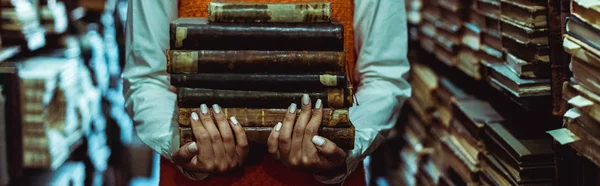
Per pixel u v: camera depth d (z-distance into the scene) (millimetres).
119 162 3350
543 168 1639
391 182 3201
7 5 2299
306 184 1449
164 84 1449
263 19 1280
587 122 1326
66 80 2541
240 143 1322
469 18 2074
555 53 1448
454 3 2158
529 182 1647
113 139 3330
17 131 2246
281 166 1441
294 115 1304
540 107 1633
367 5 1435
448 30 2244
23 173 2508
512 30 1673
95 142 3162
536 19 1557
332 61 1283
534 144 1688
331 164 1351
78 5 3123
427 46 2621
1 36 2330
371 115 1421
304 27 1276
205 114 1307
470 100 2107
